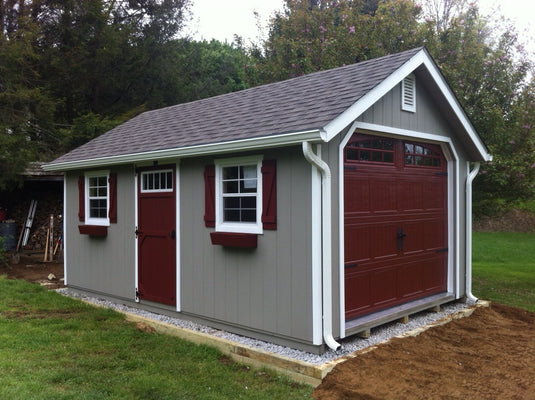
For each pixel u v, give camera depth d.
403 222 6.27
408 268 6.36
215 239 5.70
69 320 6.39
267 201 5.24
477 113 9.02
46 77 16.50
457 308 6.86
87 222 8.23
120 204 7.47
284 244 5.09
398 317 5.80
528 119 8.85
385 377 4.28
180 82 21.27
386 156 6.00
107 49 17.41
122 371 4.62
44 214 14.41
